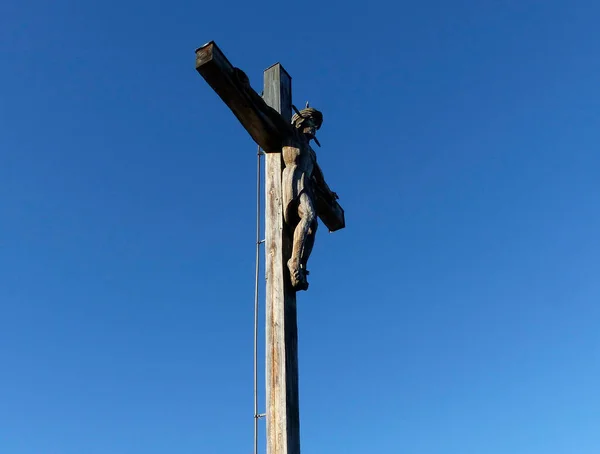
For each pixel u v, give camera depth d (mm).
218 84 7105
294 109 8305
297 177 7676
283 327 7000
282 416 6605
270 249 7457
